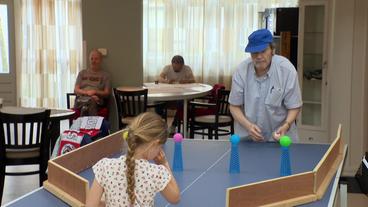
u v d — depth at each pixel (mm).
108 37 6324
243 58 9422
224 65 9484
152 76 9516
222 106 6223
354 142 5266
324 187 2436
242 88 3404
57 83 9383
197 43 9500
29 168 5711
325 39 6168
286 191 2250
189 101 6582
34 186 5090
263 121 3430
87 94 6246
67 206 2211
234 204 2066
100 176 2031
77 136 3289
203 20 9445
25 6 9133
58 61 9344
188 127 6555
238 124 3547
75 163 2703
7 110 4855
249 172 2781
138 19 6285
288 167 2723
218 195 2357
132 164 1996
